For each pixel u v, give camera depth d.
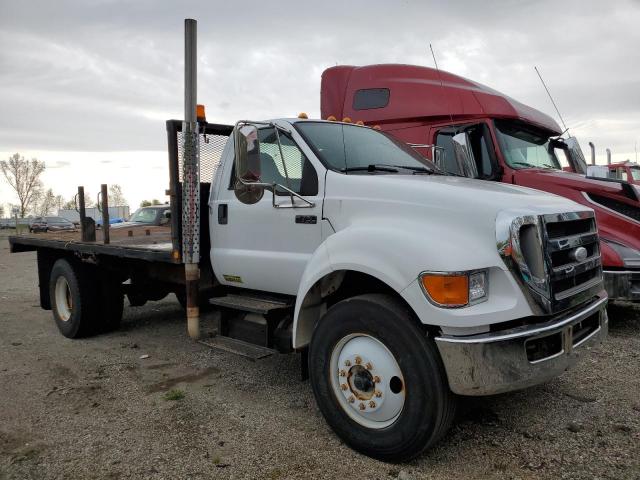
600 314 3.57
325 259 3.47
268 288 4.25
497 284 2.98
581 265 3.40
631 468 3.09
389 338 3.10
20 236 7.33
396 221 3.33
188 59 4.47
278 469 3.19
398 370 3.12
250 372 5.03
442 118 7.32
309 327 3.77
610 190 5.88
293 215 3.96
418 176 3.87
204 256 4.81
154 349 5.93
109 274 6.45
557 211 3.27
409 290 3.00
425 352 2.98
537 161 7.53
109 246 5.55
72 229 8.04
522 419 3.78
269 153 4.27
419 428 3.01
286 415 3.98
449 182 3.61
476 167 6.39
